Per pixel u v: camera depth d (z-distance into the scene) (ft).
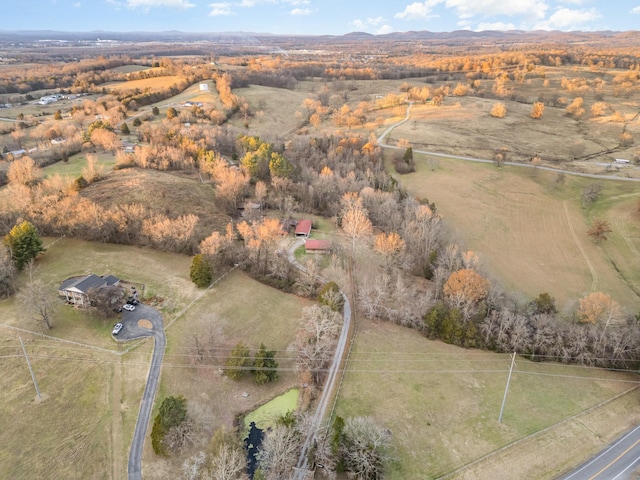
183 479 174.91
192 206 378.53
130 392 213.46
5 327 247.29
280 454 178.09
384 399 218.18
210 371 229.66
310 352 231.09
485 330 256.73
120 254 321.73
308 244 336.90
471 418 210.18
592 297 268.21
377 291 283.18
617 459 192.24
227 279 302.66
